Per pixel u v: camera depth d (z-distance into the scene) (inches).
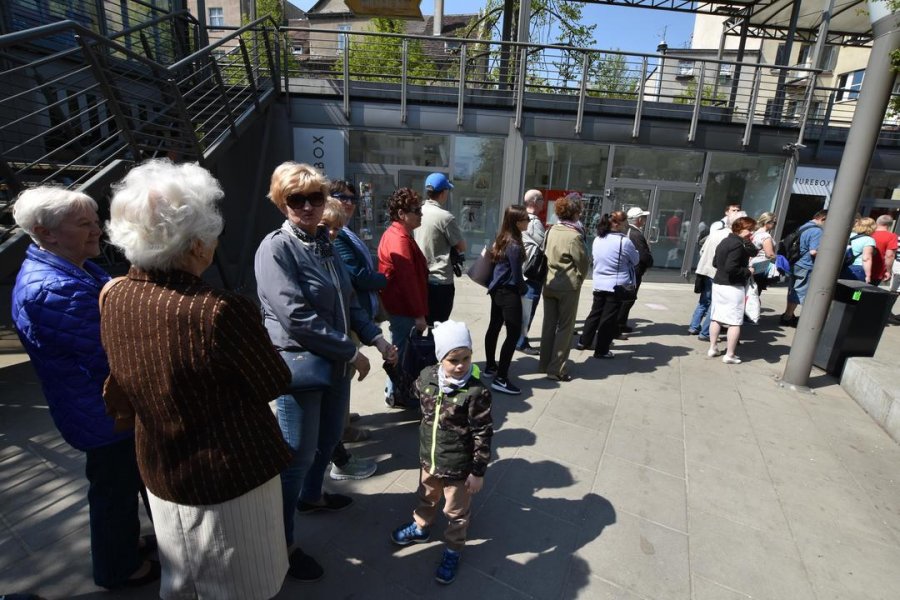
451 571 84.7
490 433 81.7
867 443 144.7
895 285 359.3
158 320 48.4
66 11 248.1
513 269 153.5
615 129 351.3
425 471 86.4
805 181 378.3
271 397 55.3
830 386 188.7
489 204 362.6
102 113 253.0
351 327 96.3
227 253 336.5
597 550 94.8
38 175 182.4
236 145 337.7
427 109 338.3
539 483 115.8
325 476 113.9
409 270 128.0
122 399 60.5
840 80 786.8
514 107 346.9
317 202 78.5
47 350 63.2
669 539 99.2
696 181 372.2
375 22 596.1
